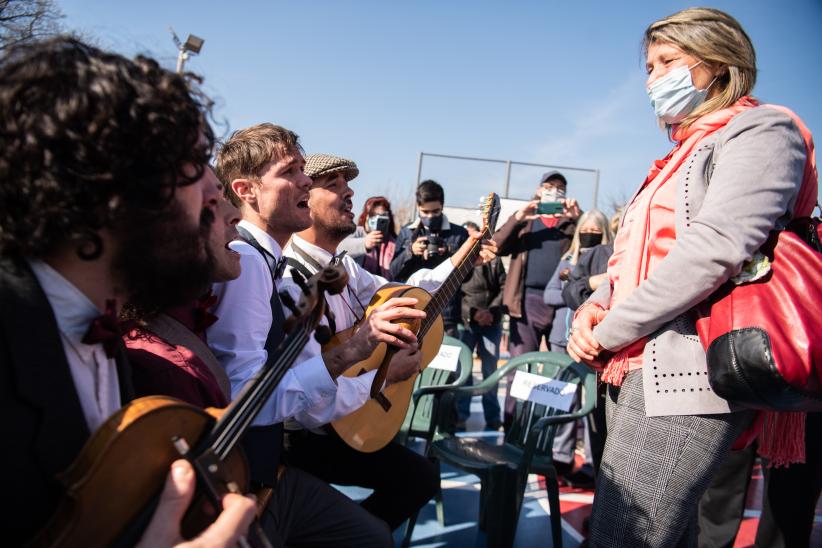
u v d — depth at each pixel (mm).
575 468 4527
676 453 1608
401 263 5320
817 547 3275
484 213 3164
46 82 783
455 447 3162
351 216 2590
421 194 5480
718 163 1618
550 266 5348
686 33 1787
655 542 1615
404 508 2342
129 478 794
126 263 854
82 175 775
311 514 1835
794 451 1902
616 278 1939
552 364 3393
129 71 834
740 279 1540
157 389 1203
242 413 946
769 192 1510
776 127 1575
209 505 893
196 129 892
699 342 1627
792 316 1418
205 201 1047
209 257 1055
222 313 1676
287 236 2193
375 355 2361
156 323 1346
